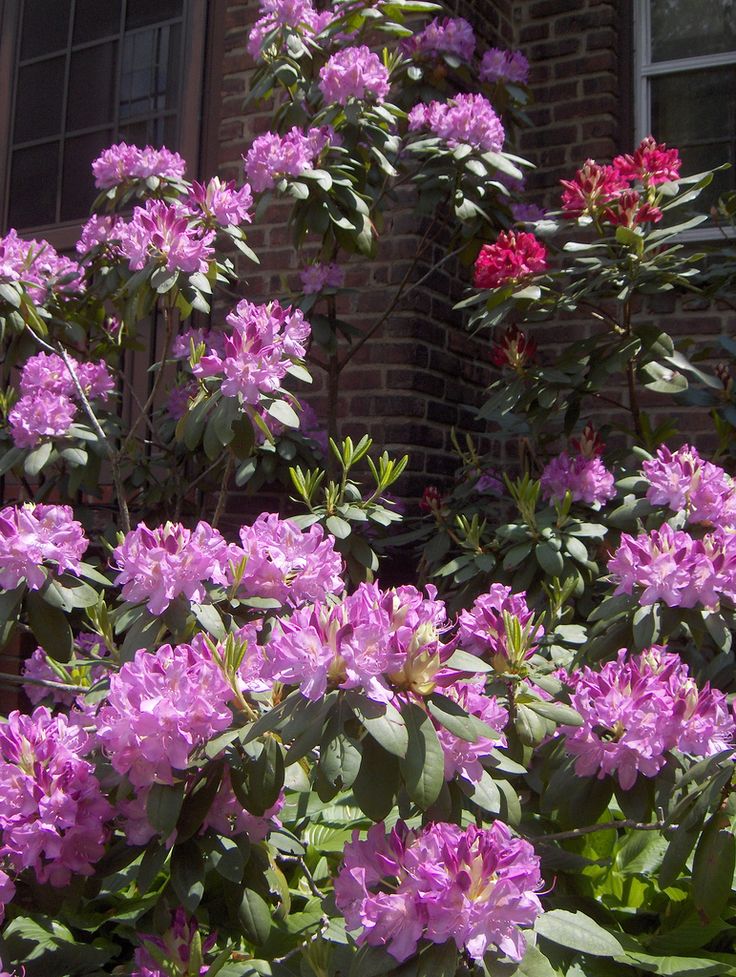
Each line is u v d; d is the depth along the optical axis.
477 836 1.33
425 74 3.90
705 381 3.04
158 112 4.59
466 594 2.95
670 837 1.96
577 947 1.53
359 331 3.72
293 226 4.14
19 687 4.08
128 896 2.08
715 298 3.48
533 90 4.51
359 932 1.40
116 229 3.46
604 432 3.35
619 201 3.01
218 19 4.50
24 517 1.78
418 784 1.32
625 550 1.97
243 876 1.67
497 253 3.03
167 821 1.44
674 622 1.94
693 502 2.26
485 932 1.27
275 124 3.76
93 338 3.82
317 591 1.78
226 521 4.07
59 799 1.51
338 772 1.31
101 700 1.85
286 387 4.09
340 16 3.67
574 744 1.74
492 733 1.42
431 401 3.96
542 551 2.71
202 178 4.46
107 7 4.76
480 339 4.36
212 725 1.44
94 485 3.31
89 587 1.87
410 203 3.93
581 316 4.31
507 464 4.37
